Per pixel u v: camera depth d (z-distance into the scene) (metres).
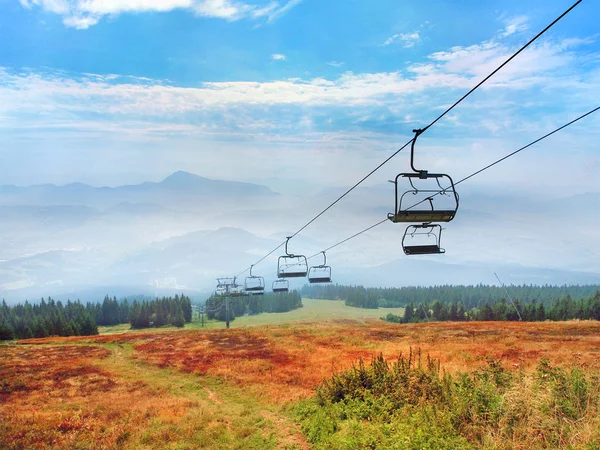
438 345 40.28
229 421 20.47
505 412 13.09
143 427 20.09
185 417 21.36
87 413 23.42
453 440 11.92
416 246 12.84
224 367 35.78
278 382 28.61
